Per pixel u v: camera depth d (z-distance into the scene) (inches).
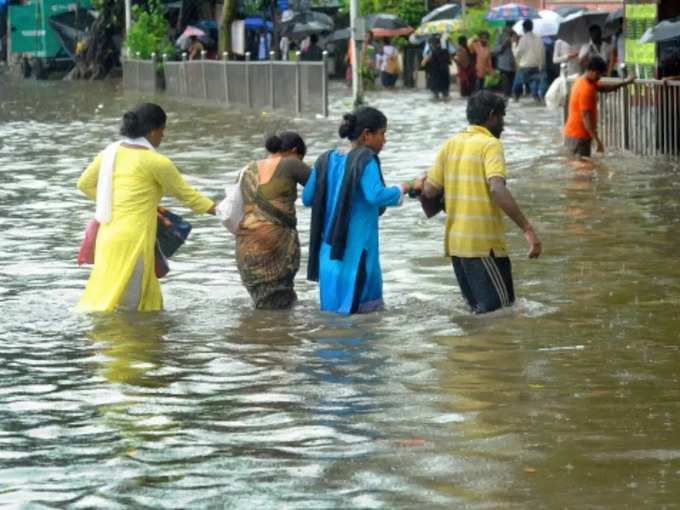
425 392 566.3
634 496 436.8
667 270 828.0
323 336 678.5
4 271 874.8
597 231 975.0
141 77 3395.7
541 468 465.7
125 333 692.7
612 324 689.0
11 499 444.5
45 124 2277.3
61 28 4252.0
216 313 743.7
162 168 756.6
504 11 2778.1
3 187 1320.1
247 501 438.6
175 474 466.9
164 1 3971.5
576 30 2677.2
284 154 766.5
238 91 2640.3
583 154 1441.9
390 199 726.5
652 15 1590.8
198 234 1012.5
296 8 3614.7
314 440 502.3
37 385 589.6
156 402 558.9
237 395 566.9
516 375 591.8
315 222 745.6
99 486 456.1
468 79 2758.4
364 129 736.3
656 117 1462.8
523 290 778.2
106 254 755.4
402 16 3447.3
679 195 1151.6
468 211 726.5
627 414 529.3
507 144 1652.3
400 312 732.0
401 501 436.1
